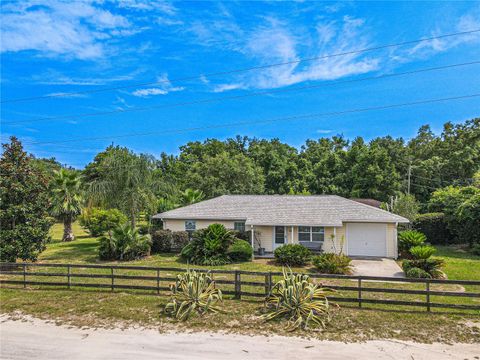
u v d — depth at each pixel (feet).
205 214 77.36
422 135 163.63
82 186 95.20
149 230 82.12
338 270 51.24
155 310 31.91
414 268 48.52
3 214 53.98
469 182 134.21
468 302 35.32
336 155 152.97
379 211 70.74
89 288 40.42
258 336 26.00
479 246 68.33
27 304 34.19
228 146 203.00
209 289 34.40
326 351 23.39
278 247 65.51
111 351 23.61
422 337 25.72
